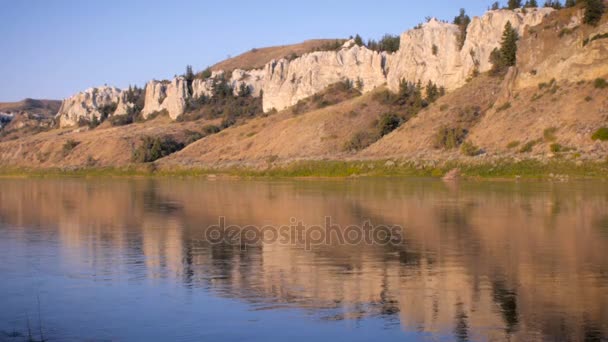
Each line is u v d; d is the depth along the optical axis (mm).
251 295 23672
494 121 93688
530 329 19781
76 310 22156
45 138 188875
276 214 45719
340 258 29703
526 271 26516
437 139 96062
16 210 51281
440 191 61562
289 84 172375
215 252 31469
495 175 77938
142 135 159125
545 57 98750
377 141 108125
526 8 123562
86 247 33125
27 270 27859
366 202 52625
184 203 55500
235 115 184000
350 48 168375
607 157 73438
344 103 137750
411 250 31250
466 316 21031
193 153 134625
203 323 20750
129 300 23219
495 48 118000
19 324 20875
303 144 118125
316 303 22656
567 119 83188
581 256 29266
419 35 137500
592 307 21688
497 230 36594
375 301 22750
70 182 99062
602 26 93750
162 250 32125
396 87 135250
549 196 54031
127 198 62250
